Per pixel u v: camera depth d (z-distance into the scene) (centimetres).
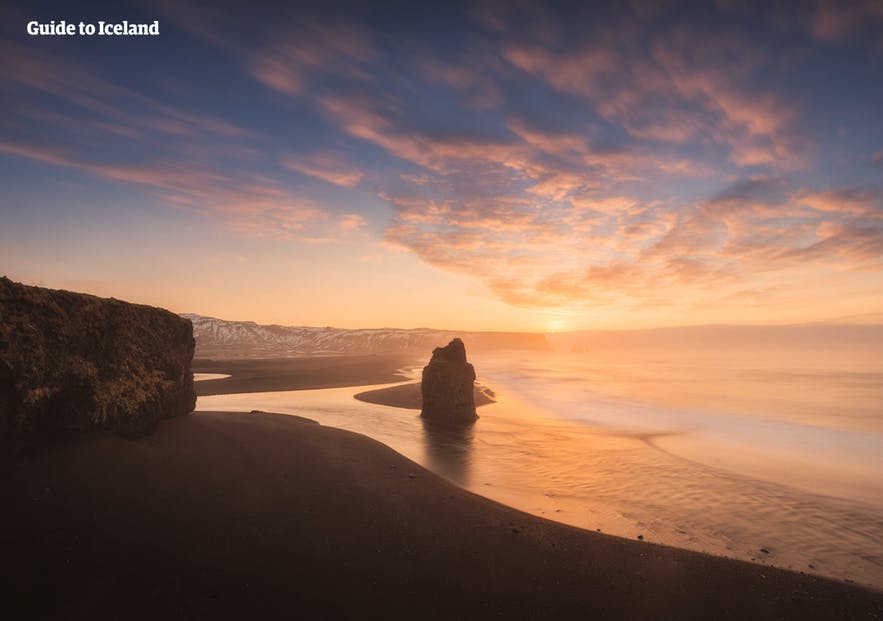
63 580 609
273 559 723
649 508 1144
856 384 4897
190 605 590
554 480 1359
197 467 1101
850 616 664
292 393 3553
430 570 730
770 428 2370
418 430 2095
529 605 647
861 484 1385
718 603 680
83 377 1039
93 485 883
